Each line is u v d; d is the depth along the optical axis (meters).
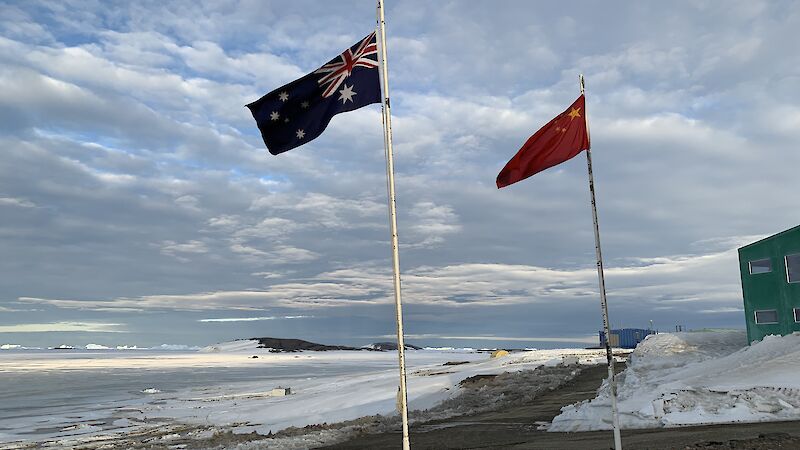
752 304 33.94
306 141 12.02
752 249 34.22
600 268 10.36
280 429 32.41
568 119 11.16
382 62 11.43
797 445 11.42
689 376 25.55
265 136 11.99
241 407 45.41
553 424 20.52
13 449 29.45
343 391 46.88
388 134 11.14
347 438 23.09
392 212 10.86
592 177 10.85
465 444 18.02
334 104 11.99
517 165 11.43
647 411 18.31
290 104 11.93
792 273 32.25
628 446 13.31
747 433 13.71
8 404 54.56
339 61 11.94
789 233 32.47
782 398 17.77
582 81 11.16
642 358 36.16
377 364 132.62
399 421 27.62
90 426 38.88
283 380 80.19
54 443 31.28
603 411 19.88
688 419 17.28
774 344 26.03
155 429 36.41
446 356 171.38
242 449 22.06
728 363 26.17
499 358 60.97
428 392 39.97
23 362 167.62
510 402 31.52
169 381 84.69
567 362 46.78
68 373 109.31
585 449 13.84
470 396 35.47
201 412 44.44
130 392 66.81
